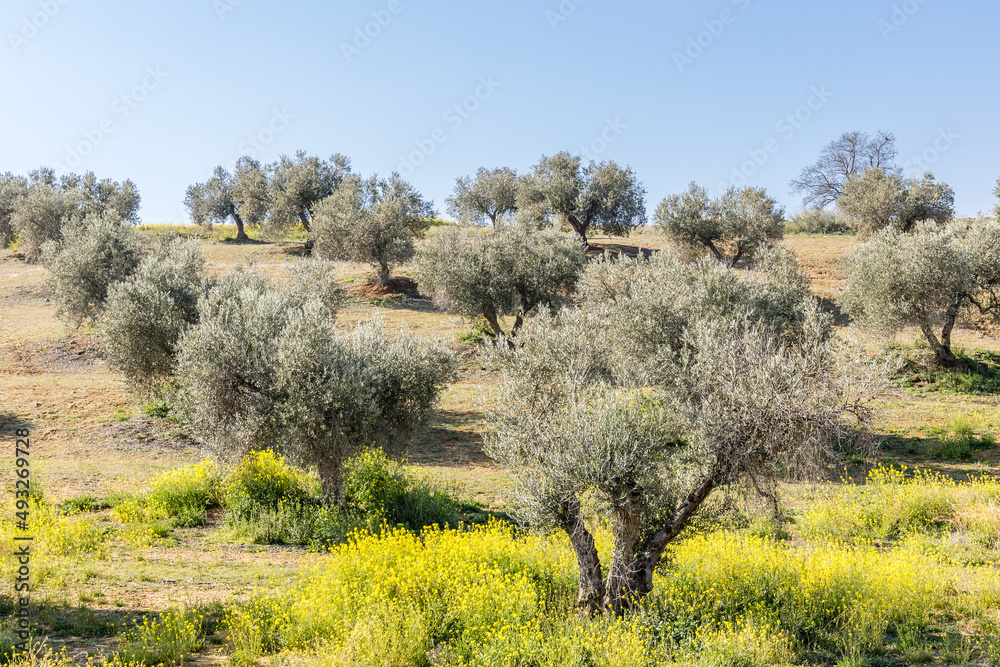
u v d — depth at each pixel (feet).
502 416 35.88
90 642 27.78
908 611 32.68
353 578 34.14
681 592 33.76
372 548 37.73
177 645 26.99
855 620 31.22
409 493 53.01
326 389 48.03
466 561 36.76
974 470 61.93
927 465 64.18
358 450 51.47
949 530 47.62
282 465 55.16
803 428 29.50
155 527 47.44
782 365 30.12
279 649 28.17
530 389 37.86
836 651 29.30
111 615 31.09
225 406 49.96
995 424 73.15
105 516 49.70
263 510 50.37
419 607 31.14
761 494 30.83
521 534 46.09
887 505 51.26
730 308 70.69
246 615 29.58
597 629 28.86
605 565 36.60
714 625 30.89
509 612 30.25
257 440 49.39
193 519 50.85
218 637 29.32
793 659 27.94
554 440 31.48
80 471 59.41
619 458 29.09
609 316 68.69
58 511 48.96
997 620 31.53
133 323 70.13
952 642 29.14
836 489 56.70
